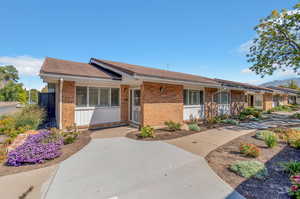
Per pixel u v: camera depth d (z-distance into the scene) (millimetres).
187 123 9875
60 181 2941
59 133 5711
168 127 8102
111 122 8555
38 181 2936
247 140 6027
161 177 3131
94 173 3281
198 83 9266
